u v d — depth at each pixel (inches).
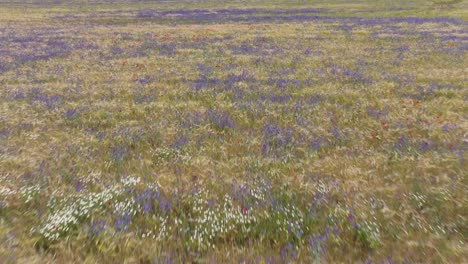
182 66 609.9
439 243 159.0
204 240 166.1
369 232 165.3
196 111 356.2
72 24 1453.0
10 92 443.8
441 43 826.2
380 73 536.4
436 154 249.4
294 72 551.8
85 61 665.6
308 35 1012.5
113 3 2847.0
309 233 171.3
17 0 3189.0
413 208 187.9
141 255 153.8
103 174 228.4
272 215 181.5
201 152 261.7
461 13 1616.6
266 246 163.5
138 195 196.5
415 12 1734.7
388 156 250.2
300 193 201.9
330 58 671.1
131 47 842.8
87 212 184.1
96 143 279.6
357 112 352.5
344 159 243.3
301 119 330.3
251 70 566.9
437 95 420.8
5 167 235.3
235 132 299.9
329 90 436.1
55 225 173.6
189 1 2967.5
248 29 1173.1
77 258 154.6
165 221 175.5
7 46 860.6
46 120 337.7
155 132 301.6
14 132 306.3
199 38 982.4
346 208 184.5
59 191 204.7
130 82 492.1
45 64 639.1
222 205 191.2
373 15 1665.8
